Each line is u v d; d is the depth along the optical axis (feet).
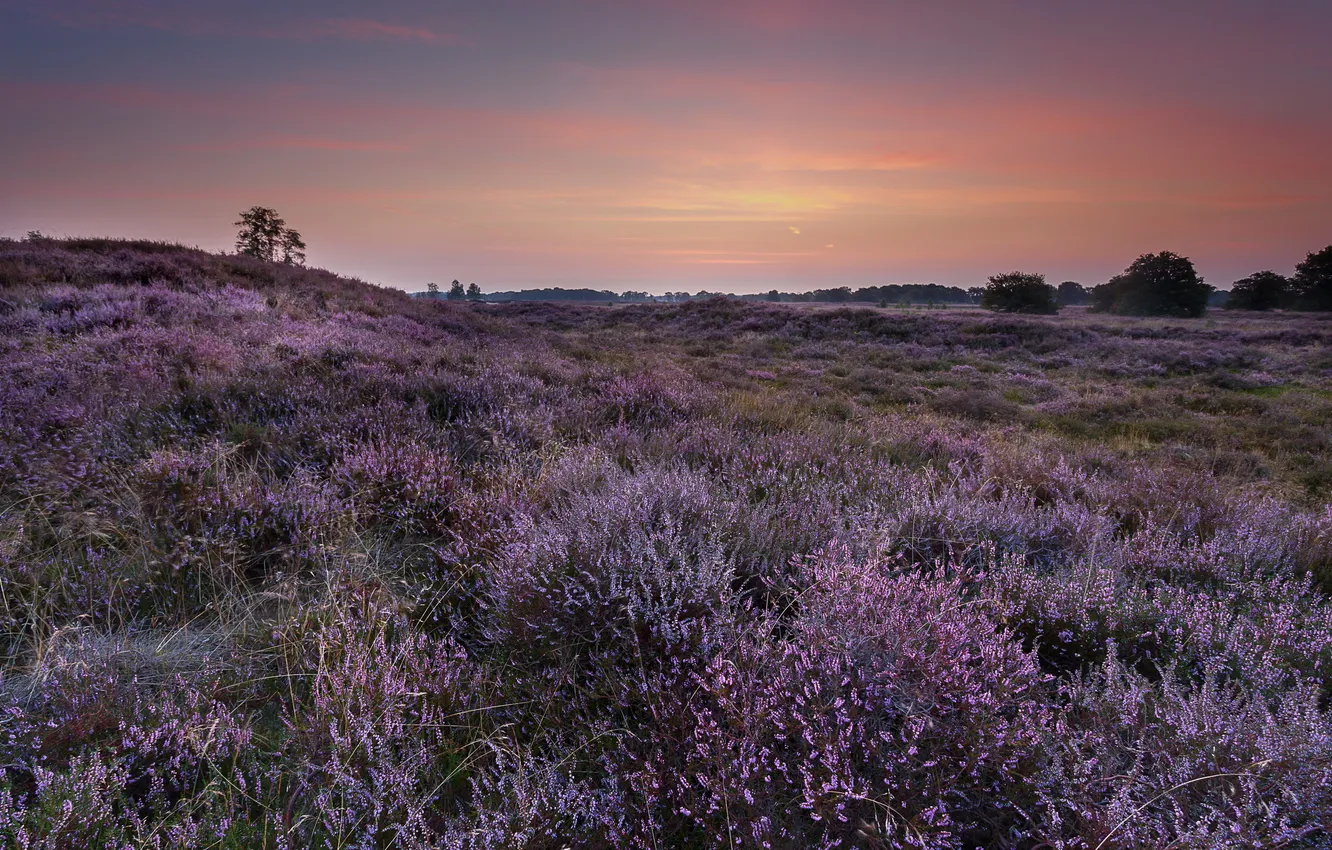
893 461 21.11
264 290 48.29
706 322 112.68
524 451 17.53
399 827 5.66
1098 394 49.34
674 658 7.43
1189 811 5.94
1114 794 5.94
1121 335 99.25
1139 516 14.73
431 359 29.01
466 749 7.12
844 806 5.66
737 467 16.22
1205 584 11.07
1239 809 5.52
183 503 11.00
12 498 11.54
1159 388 53.83
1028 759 6.15
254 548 10.90
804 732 6.15
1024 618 9.42
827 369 64.34
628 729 7.08
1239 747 6.15
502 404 21.71
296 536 10.98
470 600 10.01
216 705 7.22
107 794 5.84
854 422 30.09
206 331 28.14
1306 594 11.18
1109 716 7.02
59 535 10.52
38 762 6.20
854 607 7.97
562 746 6.95
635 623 8.30
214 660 8.32
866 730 6.54
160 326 28.32
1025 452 22.16
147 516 10.87
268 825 6.08
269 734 7.27
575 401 23.82
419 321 56.54
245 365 22.18
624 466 17.10
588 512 10.80
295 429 16.34
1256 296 245.86
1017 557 10.78
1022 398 50.37
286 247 167.94
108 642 8.39
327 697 7.10
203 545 10.12
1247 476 25.76
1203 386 54.80
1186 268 208.54
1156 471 20.68
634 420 23.08
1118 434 35.65
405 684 7.47
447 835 5.66
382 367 24.77
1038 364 72.54
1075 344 84.79
